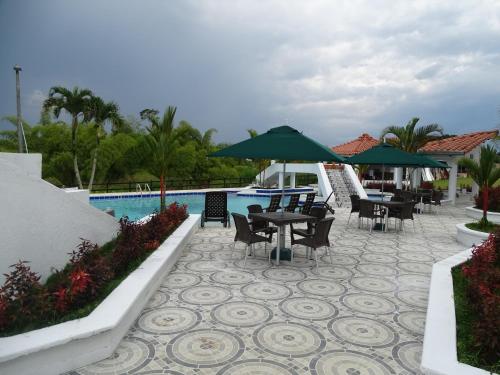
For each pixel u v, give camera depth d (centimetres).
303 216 666
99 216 620
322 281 552
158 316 416
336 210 1409
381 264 656
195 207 1780
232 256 683
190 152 2630
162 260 543
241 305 452
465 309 393
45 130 2047
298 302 467
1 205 411
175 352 339
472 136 1880
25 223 448
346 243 830
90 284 380
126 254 501
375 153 1048
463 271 464
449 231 1013
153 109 2306
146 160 2423
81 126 2081
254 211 796
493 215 1160
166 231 714
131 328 385
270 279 555
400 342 368
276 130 671
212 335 373
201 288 509
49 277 483
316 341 366
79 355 310
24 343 290
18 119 817
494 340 291
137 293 408
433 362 286
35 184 467
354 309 449
